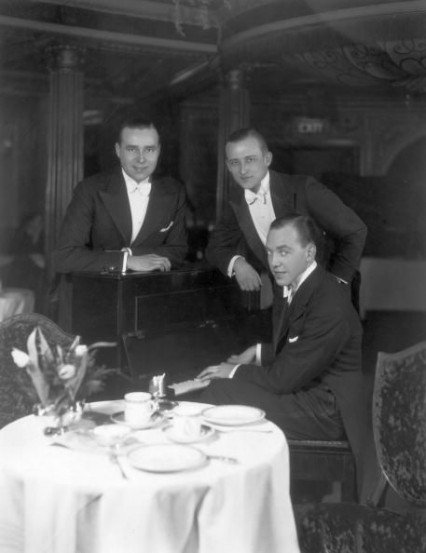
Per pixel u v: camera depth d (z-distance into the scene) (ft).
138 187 15.80
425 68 20.08
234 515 7.96
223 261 15.79
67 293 15.28
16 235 30.45
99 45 23.57
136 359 13.26
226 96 24.68
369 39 19.60
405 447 9.67
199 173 32.09
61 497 7.68
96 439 8.79
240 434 9.32
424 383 9.67
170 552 7.66
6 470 8.04
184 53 24.45
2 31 22.45
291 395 12.28
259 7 21.97
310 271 12.49
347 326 12.16
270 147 35.60
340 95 34.04
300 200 15.33
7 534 8.07
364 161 36.37
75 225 15.43
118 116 30.07
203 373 12.86
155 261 14.66
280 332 12.96
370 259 24.32
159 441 8.96
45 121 31.71
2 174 31.40
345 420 12.05
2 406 11.42
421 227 24.11
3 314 18.28
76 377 8.85
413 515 8.45
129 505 7.55
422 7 18.66
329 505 8.77
